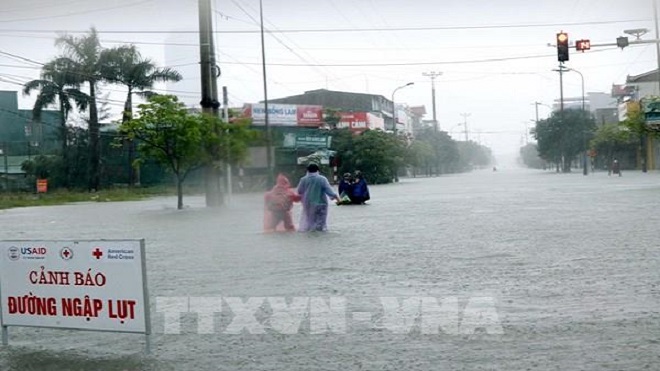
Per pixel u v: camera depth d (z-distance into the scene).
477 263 11.02
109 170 60.59
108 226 21.92
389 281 9.60
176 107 30.36
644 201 24.83
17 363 6.12
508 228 16.62
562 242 13.39
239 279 10.18
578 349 5.93
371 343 6.40
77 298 6.42
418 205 27.80
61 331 7.32
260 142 32.53
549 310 7.46
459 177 89.94
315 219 17.47
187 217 25.12
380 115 94.94
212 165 30.64
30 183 60.03
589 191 33.91
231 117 35.28
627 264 10.37
